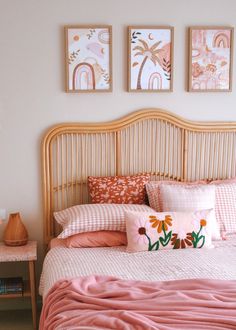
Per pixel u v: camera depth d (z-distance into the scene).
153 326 1.55
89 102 3.15
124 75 3.16
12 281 2.93
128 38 3.11
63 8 3.04
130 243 2.61
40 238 3.18
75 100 3.13
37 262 3.19
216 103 3.30
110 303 1.75
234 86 3.30
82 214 2.76
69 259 2.46
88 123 3.12
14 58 3.03
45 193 3.10
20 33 3.02
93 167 3.18
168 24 3.17
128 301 1.79
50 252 2.70
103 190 3.02
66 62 3.07
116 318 1.63
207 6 3.19
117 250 2.65
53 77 3.09
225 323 1.59
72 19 3.06
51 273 2.32
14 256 2.74
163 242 2.60
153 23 3.15
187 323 1.59
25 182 3.13
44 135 3.08
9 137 3.08
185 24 3.19
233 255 2.53
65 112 3.12
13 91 3.05
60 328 1.63
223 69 3.25
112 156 3.18
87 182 3.16
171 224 2.64
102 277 2.07
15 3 2.99
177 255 2.52
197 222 2.68
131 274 2.21
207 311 1.68
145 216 2.65
